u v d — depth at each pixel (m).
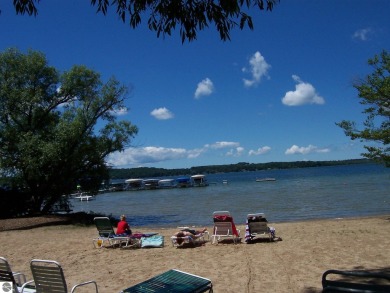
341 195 38.03
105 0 4.57
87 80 26.91
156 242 13.20
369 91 15.80
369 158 16.72
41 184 26.16
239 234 14.40
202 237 14.55
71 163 25.88
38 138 24.38
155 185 103.12
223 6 4.35
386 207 25.58
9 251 13.92
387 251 10.37
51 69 26.22
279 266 9.30
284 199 38.62
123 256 11.85
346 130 16.69
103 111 27.30
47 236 18.09
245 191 60.81
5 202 25.20
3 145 24.58
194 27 4.57
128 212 36.97
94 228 21.22
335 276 8.21
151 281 5.73
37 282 5.89
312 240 12.77
